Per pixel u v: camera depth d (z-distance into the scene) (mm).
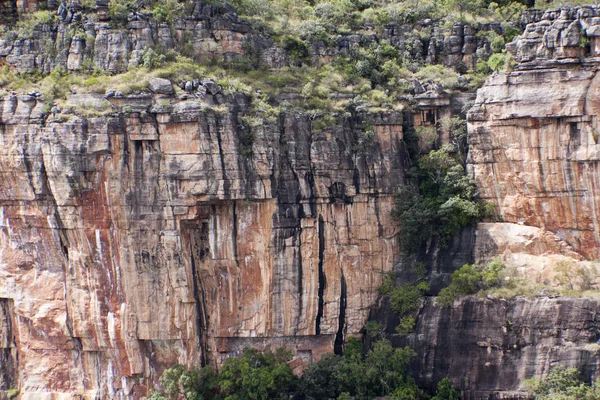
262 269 60969
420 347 60438
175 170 57656
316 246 62188
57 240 59719
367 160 63875
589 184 58875
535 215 61625
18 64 63250
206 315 62031
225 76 63000
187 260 59844
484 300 58531
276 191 60281
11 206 60406
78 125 56844
